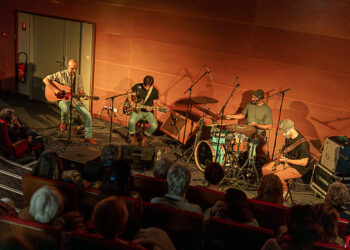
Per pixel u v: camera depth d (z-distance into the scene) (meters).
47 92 7.15
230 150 5.98
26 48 9.04
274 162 5.75
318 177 5.86
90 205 3.26
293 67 6.51
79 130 7.56
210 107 7.38
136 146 6.00
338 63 6.19
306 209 2.39
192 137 7.55
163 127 7.25
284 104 6.72
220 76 7.14
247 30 6.70
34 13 8.66
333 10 6.00
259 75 6.81
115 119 8.38
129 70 7.98
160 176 3.85
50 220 2.56
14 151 5.75
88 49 8.26
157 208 2.92
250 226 2.71
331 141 5.67
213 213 3.15
